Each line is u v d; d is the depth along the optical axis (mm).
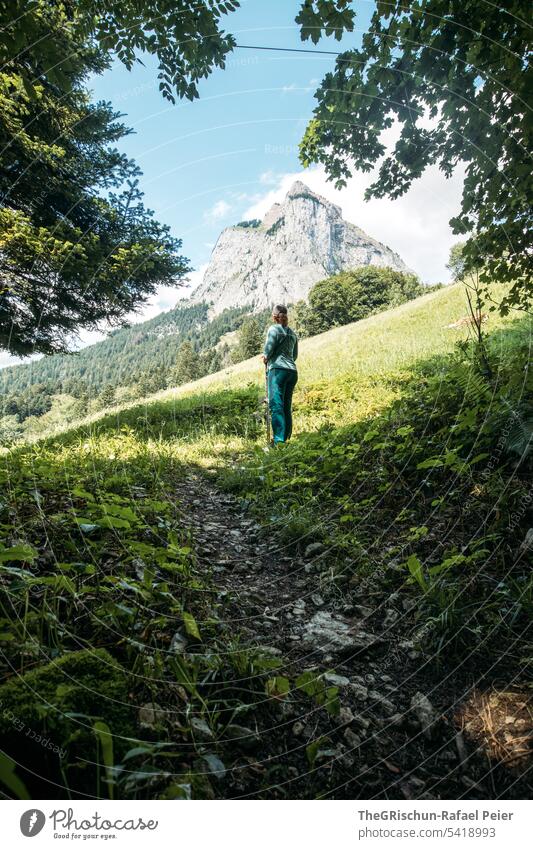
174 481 4301
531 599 1902
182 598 2031
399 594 2248
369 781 1322
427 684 1705
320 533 2988
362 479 3512
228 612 2131
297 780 1307
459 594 1967
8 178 7750
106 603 1717
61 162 8250
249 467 4609
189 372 28016
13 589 1569
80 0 3148
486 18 2771
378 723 1536
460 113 3262
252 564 2758
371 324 16625
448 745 1449
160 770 1164
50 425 9297
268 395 5422
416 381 6270
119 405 13109
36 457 3947
